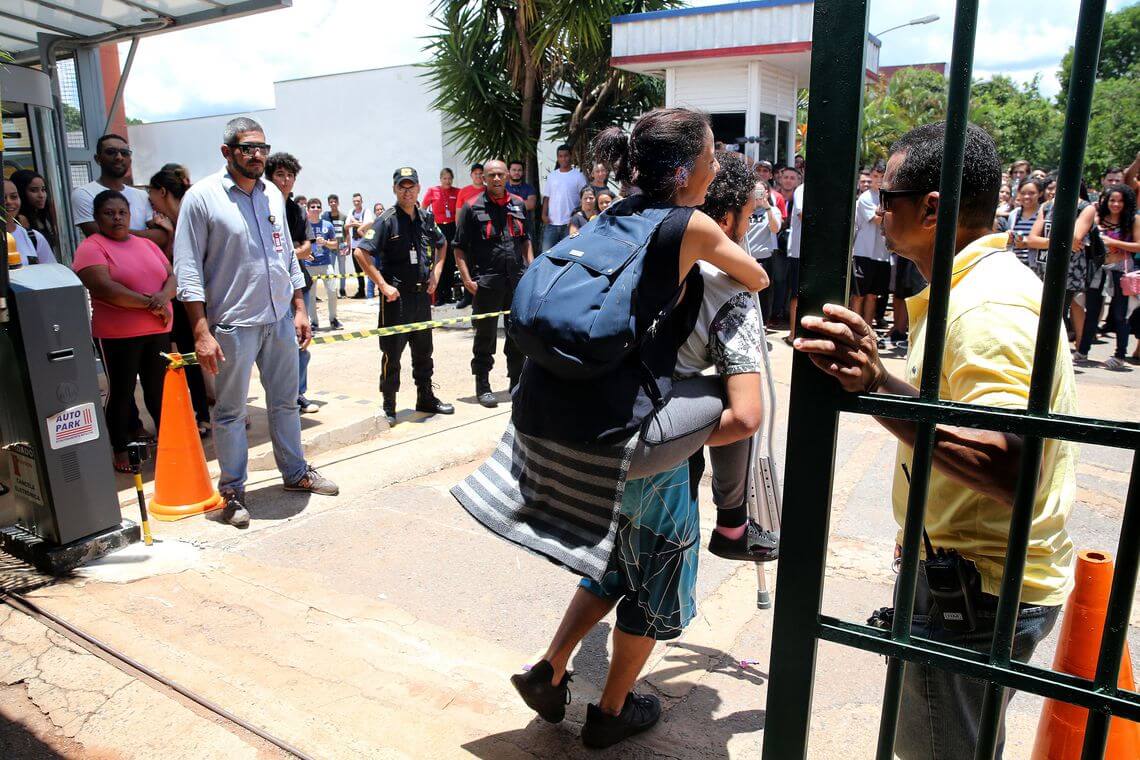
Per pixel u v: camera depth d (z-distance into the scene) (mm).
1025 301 1430
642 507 2102
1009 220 8578
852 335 1265
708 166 2049
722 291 2035
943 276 1198
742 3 10203
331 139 18688
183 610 3172
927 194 1485
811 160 1267
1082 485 4621
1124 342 7590
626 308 1832
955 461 1355
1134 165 7625
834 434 1321
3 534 3590
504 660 2881
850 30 1196
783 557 1398
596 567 1935
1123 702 1149
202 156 22469
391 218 5633
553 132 13727
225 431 4027
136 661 2787
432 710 2559
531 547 2055
